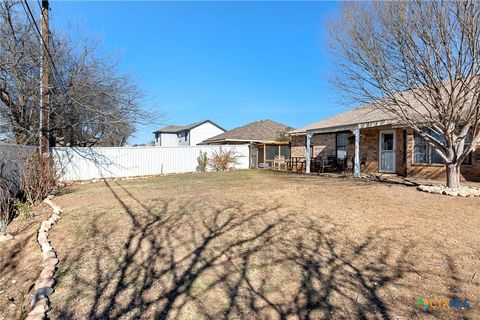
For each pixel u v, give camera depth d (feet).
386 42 26.30
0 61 35.01
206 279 10.73
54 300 9.36
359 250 13.43
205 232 15.72
